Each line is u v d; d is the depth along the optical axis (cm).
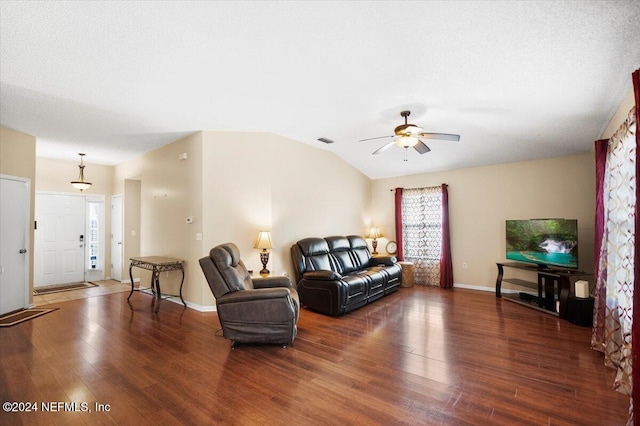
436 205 612
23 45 233
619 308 269
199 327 367
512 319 395
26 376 246
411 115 379
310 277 432
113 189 689
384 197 690
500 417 195
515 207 532
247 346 311
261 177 462
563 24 208
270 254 463
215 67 268
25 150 443
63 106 350
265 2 190
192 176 458
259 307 307
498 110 354
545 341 320
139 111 369
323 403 211
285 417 196
